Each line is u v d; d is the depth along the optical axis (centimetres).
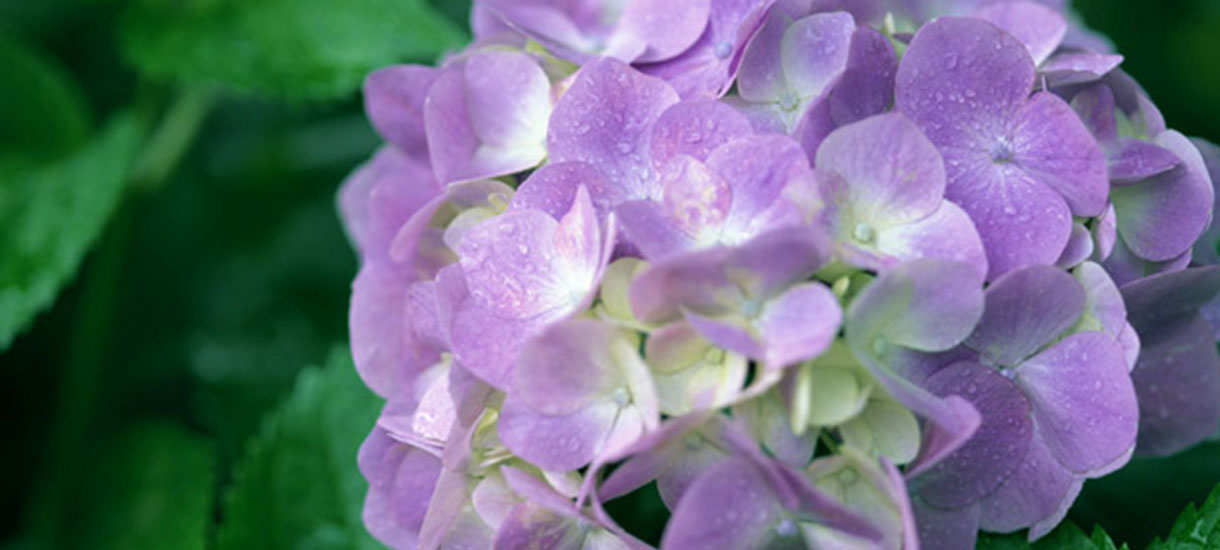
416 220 60
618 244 57
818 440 57
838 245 56
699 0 60
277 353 76
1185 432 63
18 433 77
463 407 58
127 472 75
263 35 72
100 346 74
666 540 55
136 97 77
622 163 58
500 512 58
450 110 61
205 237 79
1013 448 58
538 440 57
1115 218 59
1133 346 58
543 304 57
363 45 72
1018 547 60
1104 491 65
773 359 55
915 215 57
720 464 55
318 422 67
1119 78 61
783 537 57
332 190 79
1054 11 65
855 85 58
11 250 70
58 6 79
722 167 57
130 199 74
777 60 59
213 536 74
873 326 56
